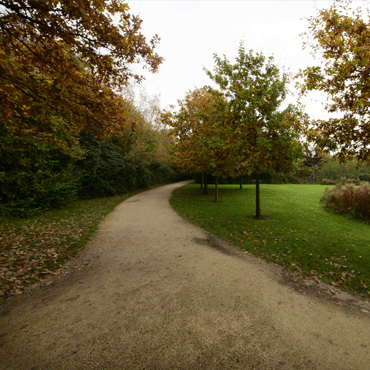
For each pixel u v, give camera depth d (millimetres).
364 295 3680
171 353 2389
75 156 12852
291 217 9219
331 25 4914
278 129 7875
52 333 2676
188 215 10008
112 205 13031
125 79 4898
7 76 3189
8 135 8766
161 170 33719
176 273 4402
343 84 4957
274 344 2553
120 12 4188
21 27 3469
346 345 2572
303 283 4094
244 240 6500
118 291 3703
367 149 4652
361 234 6777
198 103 15727
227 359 2322
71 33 3629
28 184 9656
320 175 36344
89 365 2219
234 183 31031
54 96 3709
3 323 2852
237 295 3613
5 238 6031
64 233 6906
